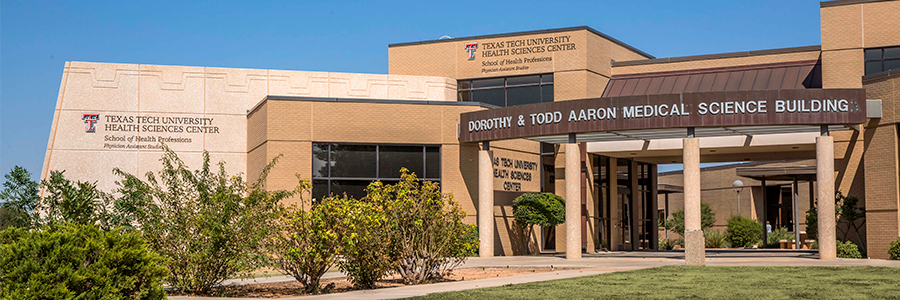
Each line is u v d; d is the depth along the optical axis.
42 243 10.97
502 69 37.28
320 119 31.11
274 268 16.38
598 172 36.28
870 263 23.48
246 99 35.06
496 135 29.41
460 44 38.16
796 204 41.91
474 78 37.88
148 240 15.35
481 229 29.94
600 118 26.95
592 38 36.34
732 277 17.72
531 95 36.81
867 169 27.52
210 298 14.47
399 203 18.22
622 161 38.88
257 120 32.62
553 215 31.78
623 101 26.64
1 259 10.86
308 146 30.89
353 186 31.06
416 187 18.77
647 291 14.50
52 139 33.03
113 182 33.25
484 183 30.11
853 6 31.52
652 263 24.03
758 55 34.88
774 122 25.28
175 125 34.16
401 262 18.28
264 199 16.30
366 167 31.27
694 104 25.80
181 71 34.56
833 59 31.66
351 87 36.34
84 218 14.98
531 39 36.84
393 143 31.44
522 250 33.44
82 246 11.38
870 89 27.58
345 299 13.95
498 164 32.44
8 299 10.48
